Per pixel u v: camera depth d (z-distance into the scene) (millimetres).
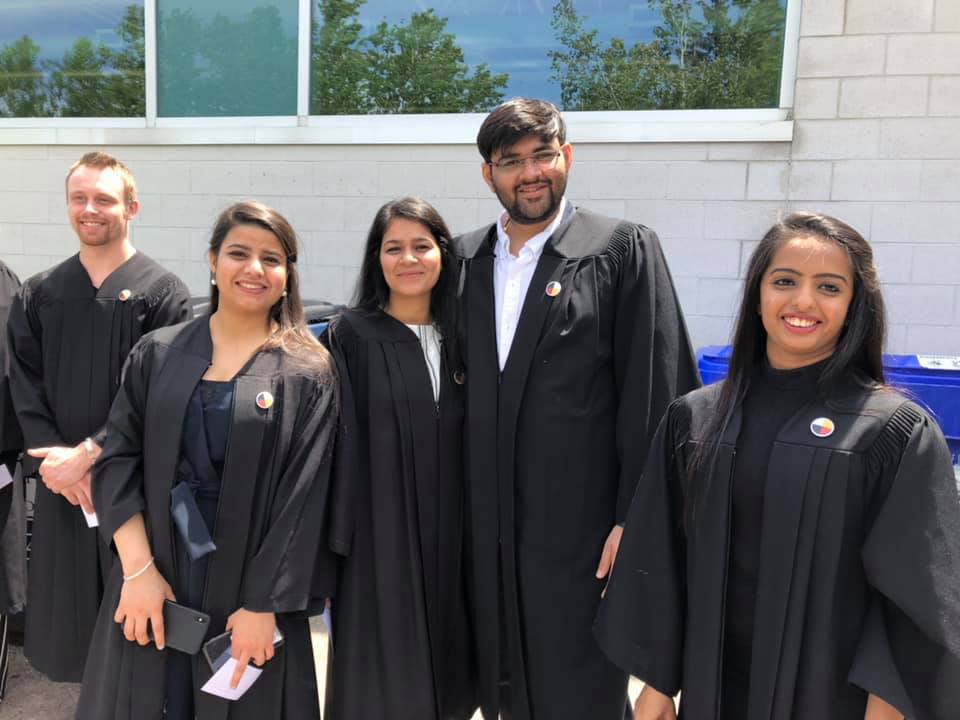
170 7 4184
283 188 4070
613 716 2100
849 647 1356
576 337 2020
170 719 1815
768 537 1397
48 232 4426
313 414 1880
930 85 3312
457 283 2164
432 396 2066
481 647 2123
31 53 4422
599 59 3711
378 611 2023
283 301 1977
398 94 3975
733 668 1492
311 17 4000
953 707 1272
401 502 2041
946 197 3352
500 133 1989
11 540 2688
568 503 2035
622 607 1660
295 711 1888
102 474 1872
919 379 2781
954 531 1301
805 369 1475
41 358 2488
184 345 1892
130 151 4250
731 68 3572
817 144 3451
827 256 1409
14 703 2768
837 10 3365
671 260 3654
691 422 1589
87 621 2469
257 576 1775
